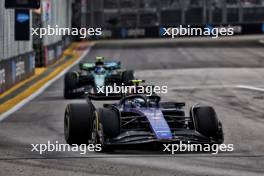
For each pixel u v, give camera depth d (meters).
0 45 96.75
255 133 58.97
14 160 46.50
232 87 105.31
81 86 90.44
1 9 97.94
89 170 42.66
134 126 51.94
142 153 48.81
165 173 41.50
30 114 75.00
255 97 90.75
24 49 120.62
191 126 51.47
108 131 48.03
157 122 48.22
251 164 44.28
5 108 81.56
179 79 120.75
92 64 90.38
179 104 52.44
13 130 62.38
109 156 47.59
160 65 154.50
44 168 43.50
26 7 96.50
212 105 81.88
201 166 43.66
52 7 171.00
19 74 114.44
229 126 63.56
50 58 158.88
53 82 119.56
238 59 168.75
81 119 52.06
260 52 190.75
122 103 52.75
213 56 179.25
